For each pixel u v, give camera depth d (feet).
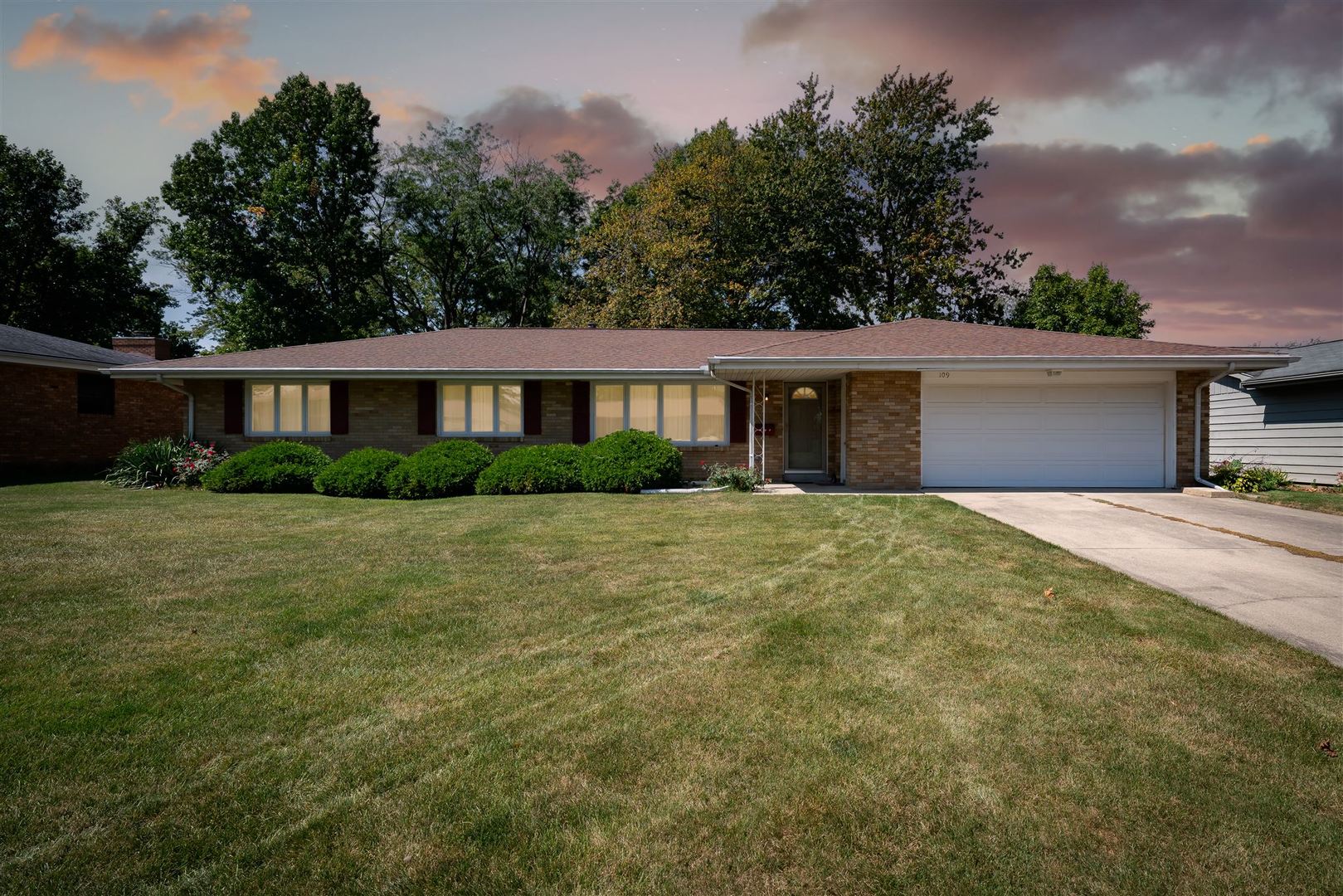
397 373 45.19
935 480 42.01
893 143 89.81
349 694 11.39
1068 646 13.48
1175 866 7.14
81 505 34.42
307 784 8.65
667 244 86.28
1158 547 22.88
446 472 38.83
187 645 13.60
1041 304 115.34
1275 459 49.24
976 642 13.71
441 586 18.19
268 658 12.95
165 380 47.67
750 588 17.88
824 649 13.39
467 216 104.99
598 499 36.32
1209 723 10.30
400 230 112.06
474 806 8.21
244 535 25.68
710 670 12.41
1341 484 42.75
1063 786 8.66
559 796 8.42
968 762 9.21
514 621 15.19
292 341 100.27
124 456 45.73
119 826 7.72
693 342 53.72
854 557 21.49
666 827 7.82
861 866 7.16
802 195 88.43
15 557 21.76
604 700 11.14
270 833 7.64
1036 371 41.47
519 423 47.78
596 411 47.34
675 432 47.50
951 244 92.48
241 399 47.93
